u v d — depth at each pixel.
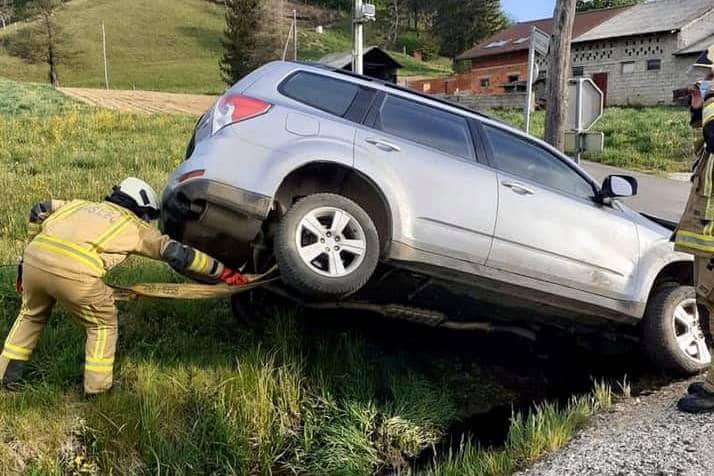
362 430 5.59
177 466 4.74
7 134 17.20
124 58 81.69
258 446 5.17
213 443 4.98
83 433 4.64
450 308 5.79
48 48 71.81
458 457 5.04
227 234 4.68
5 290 6.08
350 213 4.65
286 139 4.73
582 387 6.62
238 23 67.69
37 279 4.58
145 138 18.03
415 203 4.93
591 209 5.69
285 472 5.23
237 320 6.18
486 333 6.82
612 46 41.31
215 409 5.09
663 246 6.00
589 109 10.16
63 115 22.83
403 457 5.61
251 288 5.00
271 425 5.32
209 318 6.19
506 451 4.74
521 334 6.29
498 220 5.20
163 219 5.04
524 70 47.53
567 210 5.54
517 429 4.89
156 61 81.44
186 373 5.35
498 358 6.91
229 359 5.61
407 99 5.30
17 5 96.06
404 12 111.25
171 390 5.13
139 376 5.16
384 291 5.48
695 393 4.77
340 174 4.96
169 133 19.42
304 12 110.75
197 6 106.56
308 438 5.42
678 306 5.98
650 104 39.47
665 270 6.25
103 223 4.65
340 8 116.50
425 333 6.73
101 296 4.70
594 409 5.36
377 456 5.53
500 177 5.30
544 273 5.41
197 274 4.81
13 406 4.62
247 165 4.59
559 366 7.04
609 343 6.55
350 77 5.26
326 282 4.57
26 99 27.22
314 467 5.29
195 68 77.94
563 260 5.48
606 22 43.53
